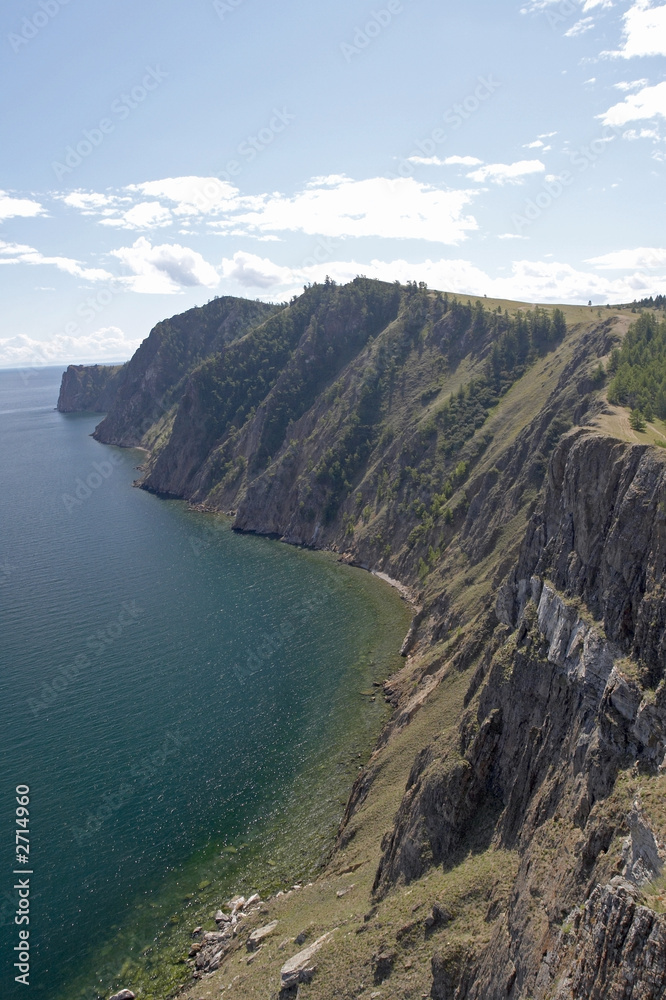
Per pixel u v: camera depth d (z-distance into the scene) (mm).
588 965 24547
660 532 40594
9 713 88688
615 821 31359
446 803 50406
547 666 48594
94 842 67125
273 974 46375
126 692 93562
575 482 52281
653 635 37750
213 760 78688
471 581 101500
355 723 84500
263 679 96188
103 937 57625
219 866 64500
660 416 71000
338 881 57312
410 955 40594
